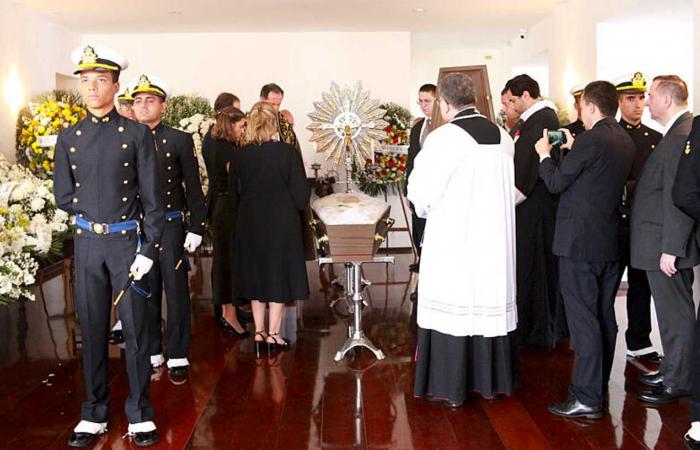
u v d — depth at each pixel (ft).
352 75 36.01
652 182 12.82
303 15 31.27
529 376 14.80
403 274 26.66
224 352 16.84
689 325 12.88
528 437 11.82
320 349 16.98
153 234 11.37
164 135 14.73
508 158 12.81
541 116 15.66
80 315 11.60
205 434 12.12
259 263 16.33
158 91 14.46
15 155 28.45
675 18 25.31
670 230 12.08
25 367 15.83
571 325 12.59
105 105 11.23
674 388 13.02
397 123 29.84
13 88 28.19
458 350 12.87
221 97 18.56
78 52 11.10
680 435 11.77
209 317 20.35
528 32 36.04
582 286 12.43
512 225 13.00
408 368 15.46
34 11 29.73
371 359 16.15
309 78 35.99
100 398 11.94
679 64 26.84
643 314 15.48
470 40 39.65
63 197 11.50
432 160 12.61
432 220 12.93
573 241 12.30
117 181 11.27
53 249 15.83
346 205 15.74
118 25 33.04
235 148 16.66
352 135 18.07
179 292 15.16
